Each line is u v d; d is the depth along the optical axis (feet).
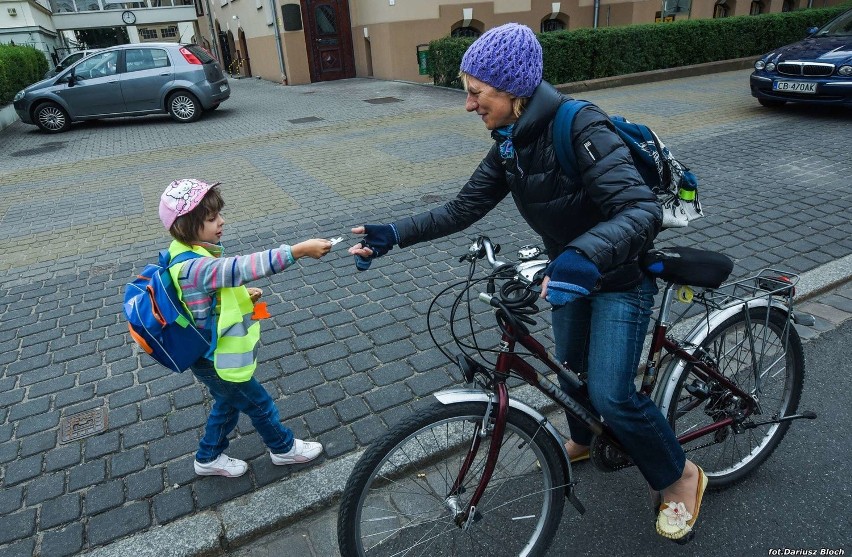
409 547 7.54
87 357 12.62
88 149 33.37
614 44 43.24
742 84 41.29
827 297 13.46
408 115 37.09
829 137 25.82
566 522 8.15
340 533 6.37
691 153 24.75
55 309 14.83
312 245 6.97
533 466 7.80
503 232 18.03
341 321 13.33
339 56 59.98
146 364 12.26
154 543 8.05
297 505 8.49
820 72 28.63
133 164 29.07
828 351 11.41
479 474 6.72
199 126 38.27
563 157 5.84
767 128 28.09
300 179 24.64
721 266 6.79
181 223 7.09
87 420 10.59
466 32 53.57
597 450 7.61
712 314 7.73
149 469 9.37
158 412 10.72
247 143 32.19
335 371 11.55
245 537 8.16
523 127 5.83
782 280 7.89
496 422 6.35
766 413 9.02
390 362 11.76
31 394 11.44
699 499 7.11
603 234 5.31
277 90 54.90
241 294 7.59
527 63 5.59
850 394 10.23
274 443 8.89
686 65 47.34
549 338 12.21
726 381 7.86
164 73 38.78
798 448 9.13
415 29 51.93
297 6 56.95
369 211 20.43
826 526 7.79
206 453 8.90
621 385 6.45
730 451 8.79
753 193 19.65
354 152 28.63
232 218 20.48
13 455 9.82
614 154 5.61
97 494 8.92
